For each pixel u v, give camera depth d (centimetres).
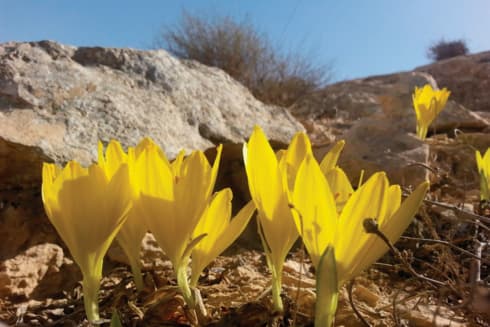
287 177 26
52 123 49
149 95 61
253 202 28
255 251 51
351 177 70
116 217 26
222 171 63
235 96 75
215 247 28
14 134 45
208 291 36
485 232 50
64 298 38
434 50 446
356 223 22
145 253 43
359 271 23
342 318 31
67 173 25
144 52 68
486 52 266
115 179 26
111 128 52
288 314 29
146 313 29
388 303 38
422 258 48
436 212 56
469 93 234
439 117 129
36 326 31
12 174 46
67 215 25
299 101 187
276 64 225
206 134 62
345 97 170
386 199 23
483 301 27
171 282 34
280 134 70
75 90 55
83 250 26
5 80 52
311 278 40
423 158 70
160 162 26
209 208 28
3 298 37
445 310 37
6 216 44
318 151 75
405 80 160
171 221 26
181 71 70
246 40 223
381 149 72
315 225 22
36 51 59
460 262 45
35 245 42
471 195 71
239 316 27
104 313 31
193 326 28
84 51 64
